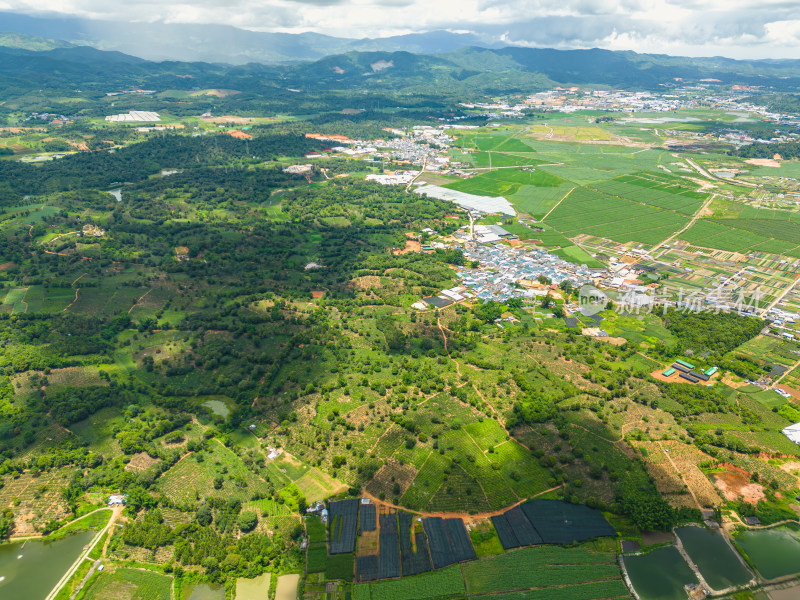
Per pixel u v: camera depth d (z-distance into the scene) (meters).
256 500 167.38
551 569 144.00
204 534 153.62
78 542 153.38
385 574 141.75
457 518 159.62
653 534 157.00
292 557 147.50
